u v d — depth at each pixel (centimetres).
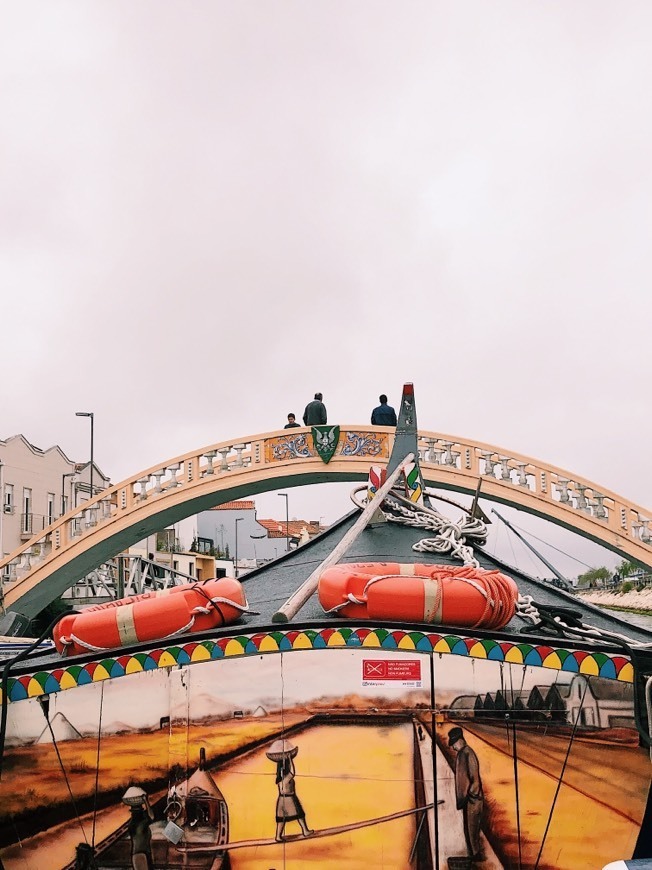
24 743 589
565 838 563
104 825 579
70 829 580
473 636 579
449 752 570
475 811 565
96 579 3784
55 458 4341
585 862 562
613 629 848
